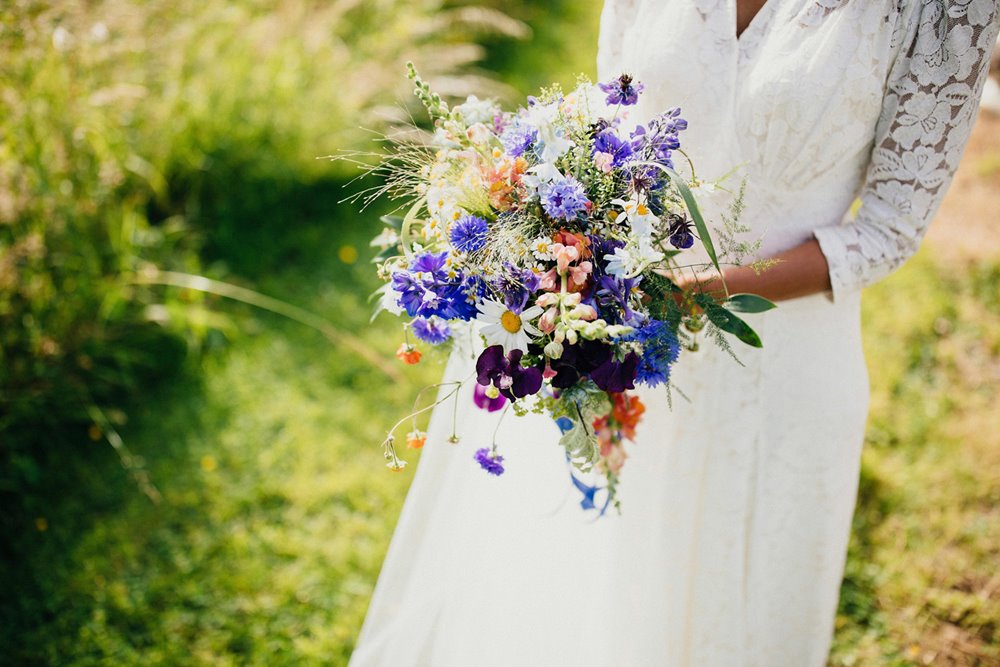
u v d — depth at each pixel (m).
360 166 1.54
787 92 1.38
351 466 2.97
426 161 1.47
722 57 1.43
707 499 1.72
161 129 3.67
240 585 2.59
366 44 4.50
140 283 3.33
